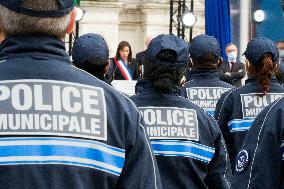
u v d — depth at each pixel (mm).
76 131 2607
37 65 2656
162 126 4625
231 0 15266
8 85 2615
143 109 4668
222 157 4656
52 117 2604
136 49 25688
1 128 2564
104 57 5316
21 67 2643
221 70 13547
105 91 2707
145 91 4730
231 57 14195
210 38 6617
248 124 6133
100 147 2619
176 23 21719
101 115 2652
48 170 2545
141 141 2695
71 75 2680
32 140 2566
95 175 2596
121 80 12844
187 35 24562
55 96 2627
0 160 2529
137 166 2664
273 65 6109
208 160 4617
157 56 4637
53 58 2684
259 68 6094
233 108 6180
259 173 3967
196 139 4613
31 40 2658
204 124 4660
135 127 2695
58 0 2621
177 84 4750
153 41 4695
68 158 2570
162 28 25500
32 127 2582
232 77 13797
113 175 2621
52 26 2643
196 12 25016
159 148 4586
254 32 16125
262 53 6043
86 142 2605
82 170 2576
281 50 13711
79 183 2561
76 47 5332
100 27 24750
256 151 4008
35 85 2627
